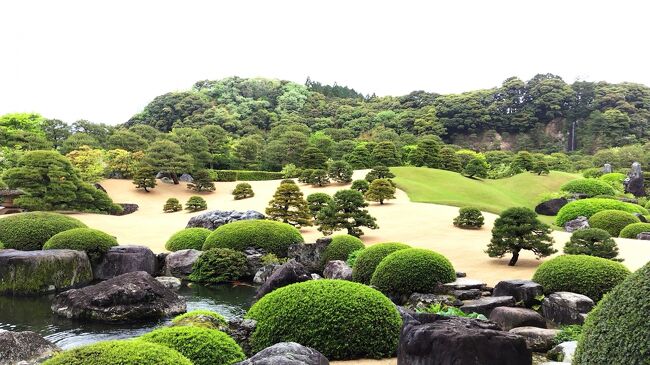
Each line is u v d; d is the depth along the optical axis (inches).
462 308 403.9
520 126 3142.2
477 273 563.8
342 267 589.6
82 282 603.2
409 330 250.5
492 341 227.3
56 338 384.2
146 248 665.6
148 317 442.9
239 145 2140.7
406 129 3011.8
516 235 588.4
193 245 763.4
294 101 3499.0
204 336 227.8
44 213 784.3
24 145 1571.1
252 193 1526.8
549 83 3267.7
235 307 493.4
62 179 1157.1
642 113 3004.4
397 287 457.7
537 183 1811.0
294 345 219.3
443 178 1669.5
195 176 1668.3
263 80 3799.2
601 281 405.7
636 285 161.8
